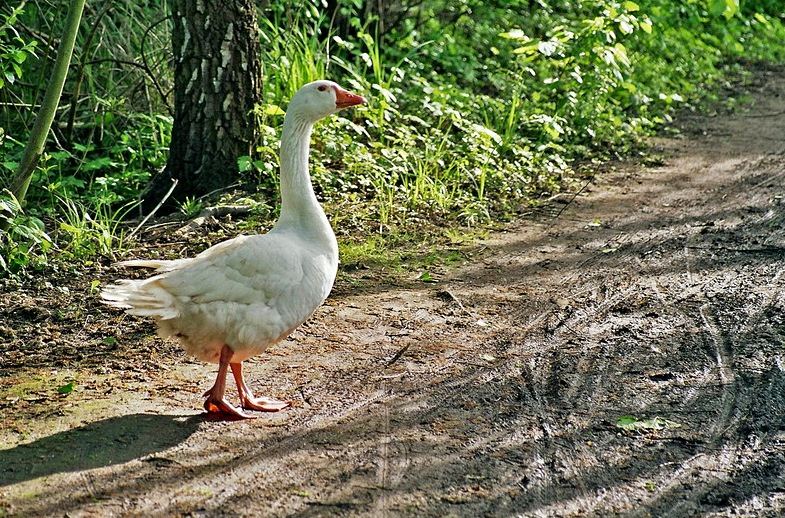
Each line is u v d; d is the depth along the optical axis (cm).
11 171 537
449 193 541
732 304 435
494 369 397
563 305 441
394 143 577
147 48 594
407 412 373
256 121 527
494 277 467
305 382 390
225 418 369
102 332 419
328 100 378
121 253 477
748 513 329
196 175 521
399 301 446
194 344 368
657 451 353
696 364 396
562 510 331
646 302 441
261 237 369
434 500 334
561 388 385
